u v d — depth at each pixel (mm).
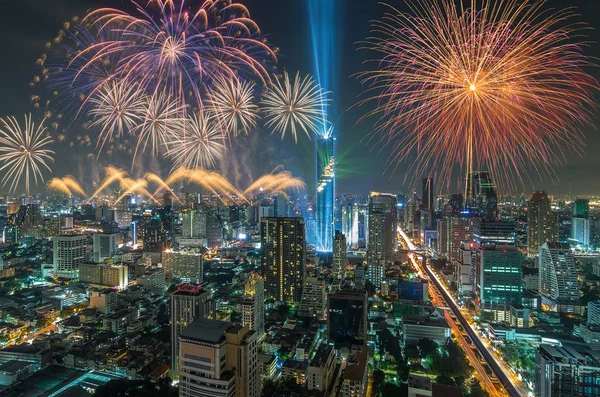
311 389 123750
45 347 160000
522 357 144375
